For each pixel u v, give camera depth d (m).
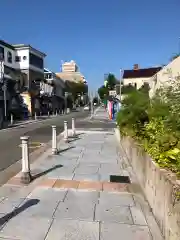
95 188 6.51
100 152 11.39
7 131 21.19
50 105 62.00
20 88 43.75
